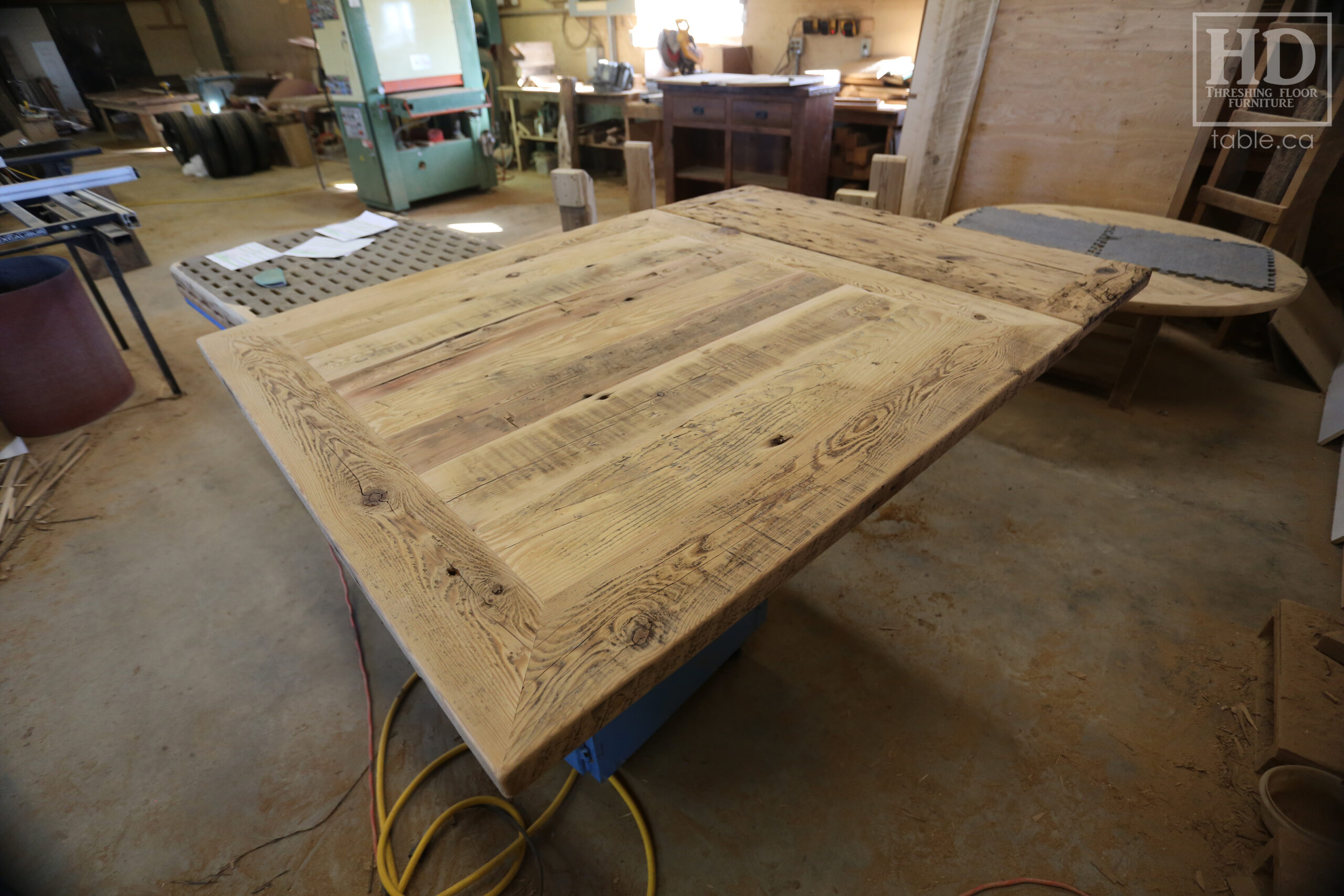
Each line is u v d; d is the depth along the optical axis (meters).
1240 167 2.81
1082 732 1.47
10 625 1.78
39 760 1.46
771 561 0.68
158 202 5.76
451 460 0.86
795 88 3.65
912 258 1.50
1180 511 2.08
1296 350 2.65
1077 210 2.87
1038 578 1.86
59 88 9.52
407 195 5.38
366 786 1.42
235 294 2.09
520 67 6.20
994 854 1.27
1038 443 2.41
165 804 1.38
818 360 1.06
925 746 1.46
